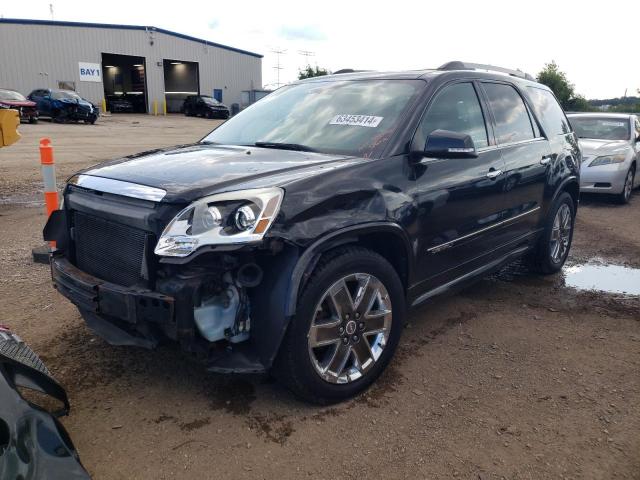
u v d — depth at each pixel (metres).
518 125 4.69
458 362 3.61
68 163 13.23
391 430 2.85
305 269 2.71
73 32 38.75
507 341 3.95
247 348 2.83
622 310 4.62
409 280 3.42
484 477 2.52
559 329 4.19
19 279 4.98
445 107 3.80
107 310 2.76
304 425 2.87
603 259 6.27
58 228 3.30
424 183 3.40
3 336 2.71
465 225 3.82
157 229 2.62
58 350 3.60
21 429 2.00
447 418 2.97
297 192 2.76
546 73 45.19
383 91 3.82
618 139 10.32
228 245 2.52
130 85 48.25
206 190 2.68
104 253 2.95
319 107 3.93
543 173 4.86
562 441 2.79
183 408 2.99
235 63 49.62
